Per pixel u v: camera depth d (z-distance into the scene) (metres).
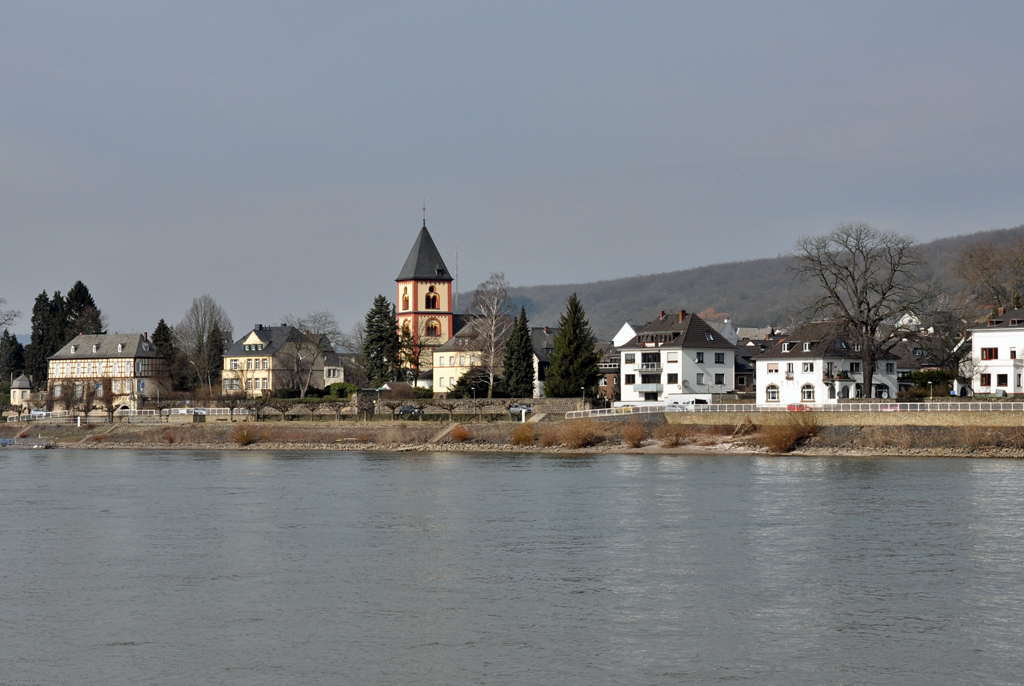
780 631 58.38
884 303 182.38
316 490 118.94
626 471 134.38
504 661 53.75
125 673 52.47
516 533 88.00
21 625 60.84
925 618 60.66
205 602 65.69
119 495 116.56
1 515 100.94
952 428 147.12
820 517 93.25
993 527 87.19
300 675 52.00
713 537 84.62
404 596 66.69
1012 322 181.12
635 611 62.66
